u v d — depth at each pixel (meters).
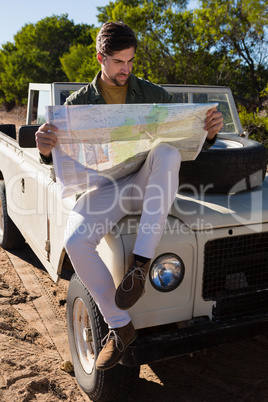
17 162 4.07
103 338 2.25
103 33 2.26
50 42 30.09
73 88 3.50
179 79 13.70
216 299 2.35
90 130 2.07
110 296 2.13
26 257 4.88
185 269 2.25
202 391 2.63
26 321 3.48
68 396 2.57
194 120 2.15
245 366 2.90
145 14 13.19
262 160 2.80
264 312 2.52
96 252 2.17
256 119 9.62
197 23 12.98
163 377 2.79
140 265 2.00
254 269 2.49
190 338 2.18
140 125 2.09
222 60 13.47
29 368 2.79
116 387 2.35
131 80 2.49
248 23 12.59
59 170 2.14
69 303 2.67
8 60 26.64
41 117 3.80
